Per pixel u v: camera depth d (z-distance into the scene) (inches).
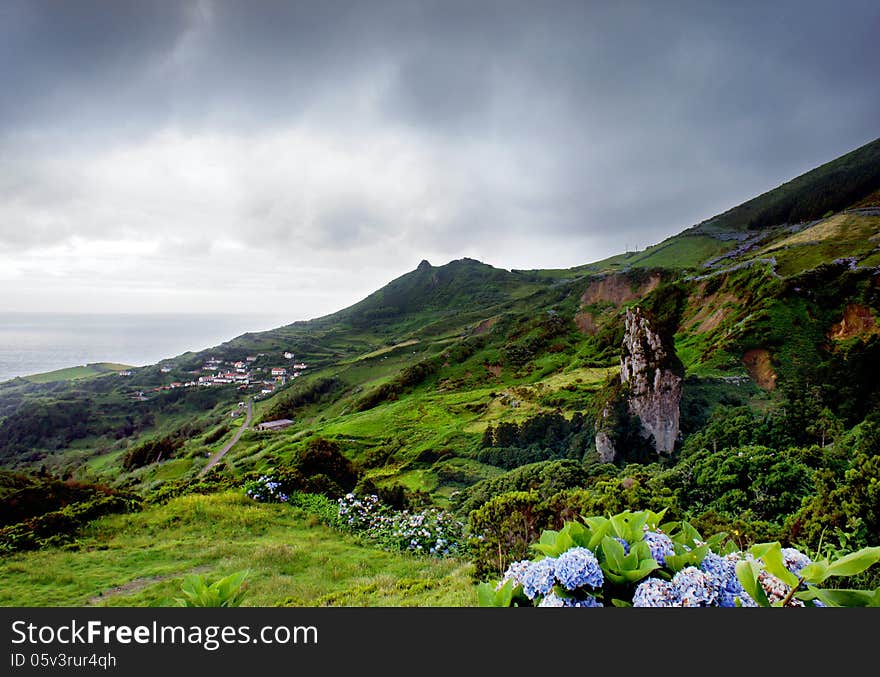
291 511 706.2
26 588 412.2
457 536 558.3
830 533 302.4
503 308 6840.6
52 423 5565.9
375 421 3006.9
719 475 838.5
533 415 2447.1
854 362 1683.1
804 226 4729.3
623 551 98.1
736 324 2490.2
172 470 3147.1
